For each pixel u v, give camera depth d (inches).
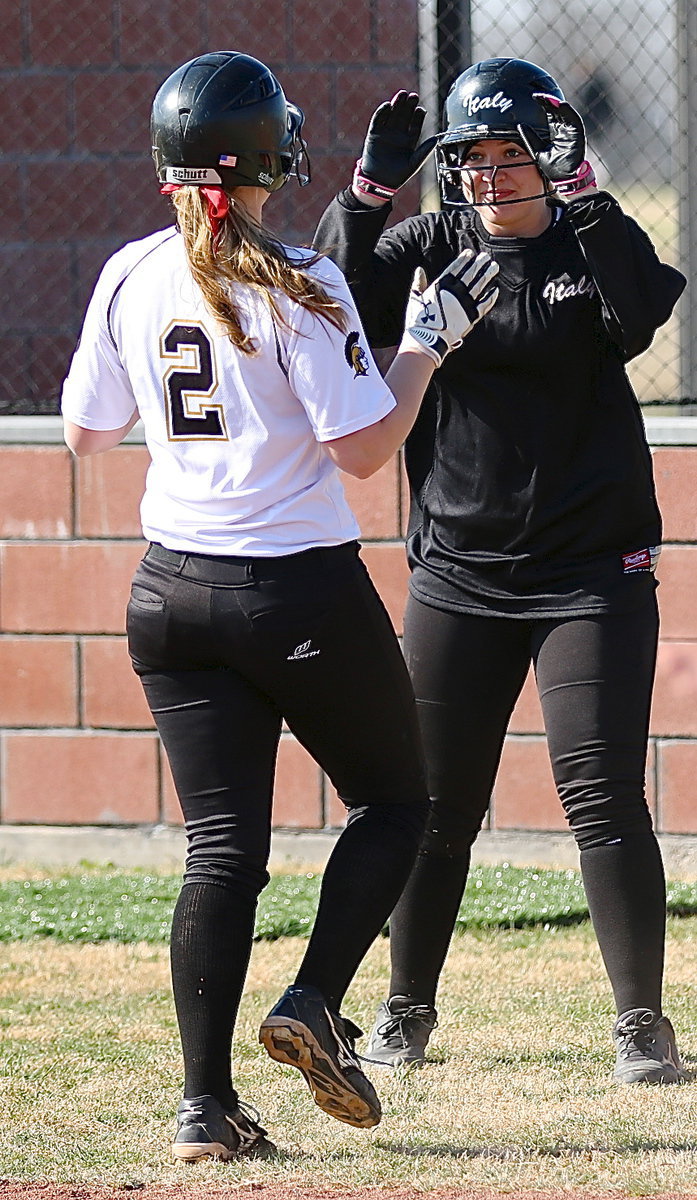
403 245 510.3
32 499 832.3
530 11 850.8
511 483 500.7
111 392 416.2
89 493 828.6
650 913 498.3
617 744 494.3
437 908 520.4
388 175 474.6
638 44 844.6
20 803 848.9
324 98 864.3
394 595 808.9
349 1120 405.1
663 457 780.6
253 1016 581.3
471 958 660.1
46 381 916.6
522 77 479.2
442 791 517.3
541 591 503.5
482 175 484.1
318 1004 393.1
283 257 382.3
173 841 836.6
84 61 899.4
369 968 650.2
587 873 500.7
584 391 494.0
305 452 390.9
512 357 490.0
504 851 808.3
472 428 502.9
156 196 905.5
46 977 641.6
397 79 858.8
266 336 378.9
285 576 388.8
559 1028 560.1
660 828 794.2
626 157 852.6
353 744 408.2
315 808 821.2
